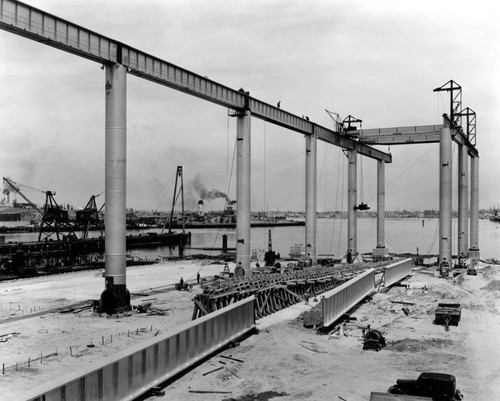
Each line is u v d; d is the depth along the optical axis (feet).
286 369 65.00
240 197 170.81
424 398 48.67
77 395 46.73
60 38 106.42
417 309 109.81
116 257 115.96
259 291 107.55
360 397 54.80
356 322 97.09
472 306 113.09
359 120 247.91
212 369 64.95
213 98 154.30
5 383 63.57
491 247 458.09
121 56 119.44
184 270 222.69
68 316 111.24
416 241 616.39
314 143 215.31
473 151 279.90
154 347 57.82
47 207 410.52
